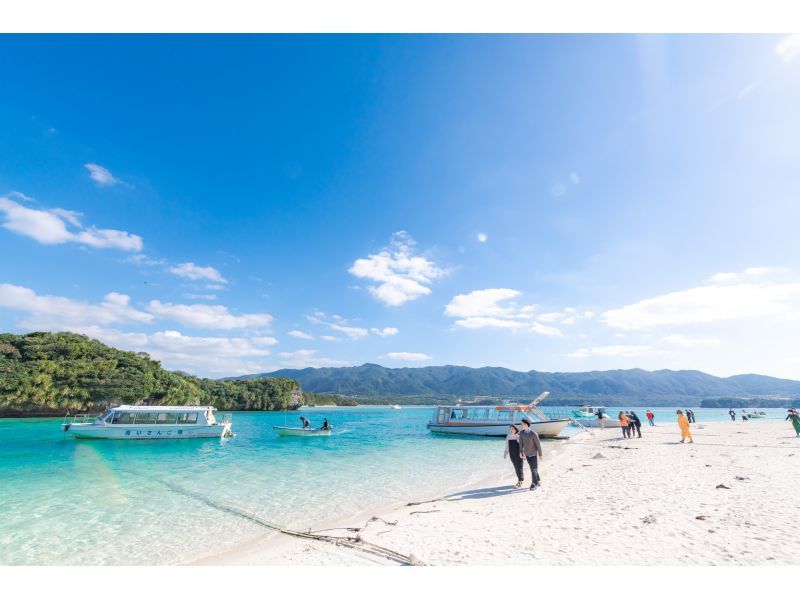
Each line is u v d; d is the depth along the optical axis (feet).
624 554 22.09
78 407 221.05
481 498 40.70
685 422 82.58
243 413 360.69
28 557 27.76
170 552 28.53
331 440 116.98
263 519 36.96
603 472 51.06
